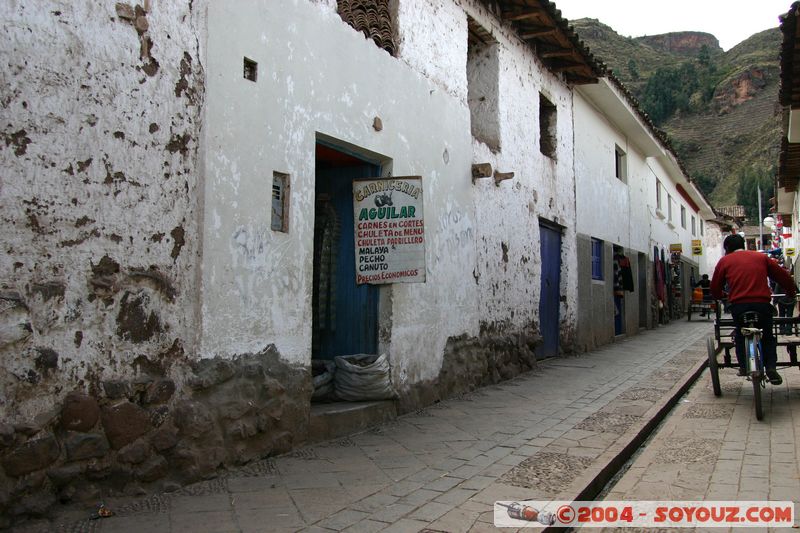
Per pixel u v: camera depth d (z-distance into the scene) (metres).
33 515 3.56
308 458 5.14
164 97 4.38
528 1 9.38
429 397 7.41
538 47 11.15
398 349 6.86
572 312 12.39
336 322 7.00
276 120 5.32
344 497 4.24
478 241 8.78
